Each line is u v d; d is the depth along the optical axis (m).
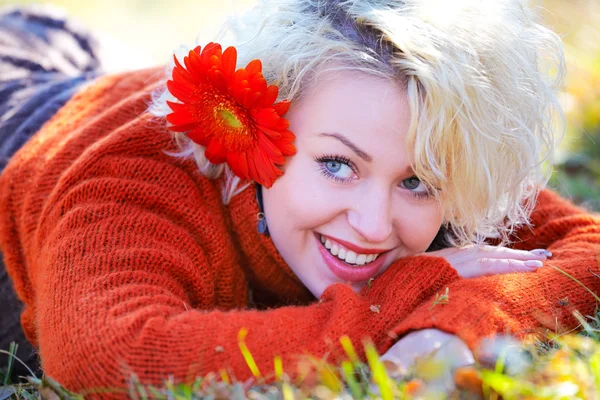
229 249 2.04
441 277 1.83
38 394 1.79
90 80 2.75
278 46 1.85
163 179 1.96
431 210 1.86
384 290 1.81
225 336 1.61
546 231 2.26
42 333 1.74
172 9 6.92
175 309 1.70
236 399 1.45
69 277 1.75
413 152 1.75
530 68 1.85
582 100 3.97
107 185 1.90
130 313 1.64
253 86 1.80
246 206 2.00
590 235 2.15
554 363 1.53
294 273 2.05
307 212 1.85
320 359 1.60
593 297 1.90
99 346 1.59
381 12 1.73
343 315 1.68
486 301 1.74
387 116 1.73
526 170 1.88
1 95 2.67
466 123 1.73
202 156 2.00
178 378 1.56
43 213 1.96
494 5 1.83
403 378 1.48
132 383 1.51
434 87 1.69
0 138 2.46
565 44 4.39
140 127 2.01
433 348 1.55
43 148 2.21
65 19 3.36
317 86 1.78
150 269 1.78
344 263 1.93
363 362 1.65
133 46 5.99
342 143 1.76
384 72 1.72
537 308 1.80
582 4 4.70
